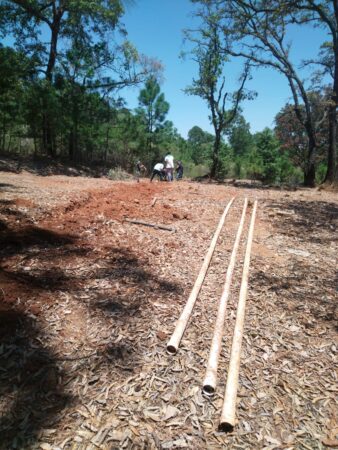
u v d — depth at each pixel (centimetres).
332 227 779
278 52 1708
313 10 1559
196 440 224
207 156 2514
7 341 298
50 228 592
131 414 239
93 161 2242
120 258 498
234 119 2081
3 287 374
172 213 797
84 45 1870
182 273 471
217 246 594
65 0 1708
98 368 280
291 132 2389
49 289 388
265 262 538
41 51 1809
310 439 231
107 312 357
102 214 714
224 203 977
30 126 1814
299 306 405
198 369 288
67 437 219
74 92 1845
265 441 227
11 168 1449
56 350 296
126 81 1986
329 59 1742
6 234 529
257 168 2364
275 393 269
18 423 227
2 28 1706
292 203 1055
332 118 1653
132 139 2430
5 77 1527
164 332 333
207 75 1916
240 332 333
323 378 288
